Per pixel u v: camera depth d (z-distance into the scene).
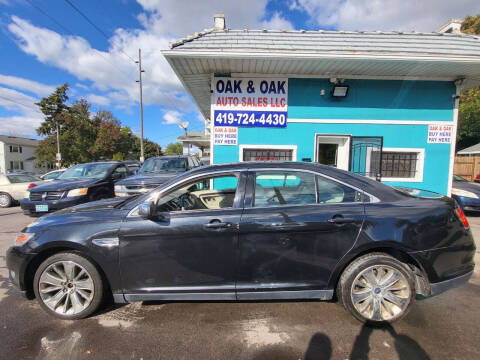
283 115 6.30
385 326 2.33
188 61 5.50
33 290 2.58
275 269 2.36
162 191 2.50
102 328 2.33
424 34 6.21
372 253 2.39
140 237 2.35
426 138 6.32
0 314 2.56
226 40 5.56
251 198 2.46
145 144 65.25
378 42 5.66
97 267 2.45
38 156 34.03
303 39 5.73
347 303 2.35
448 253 2.34
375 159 6.37
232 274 2.38
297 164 2.63
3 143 40.84
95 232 2.37
